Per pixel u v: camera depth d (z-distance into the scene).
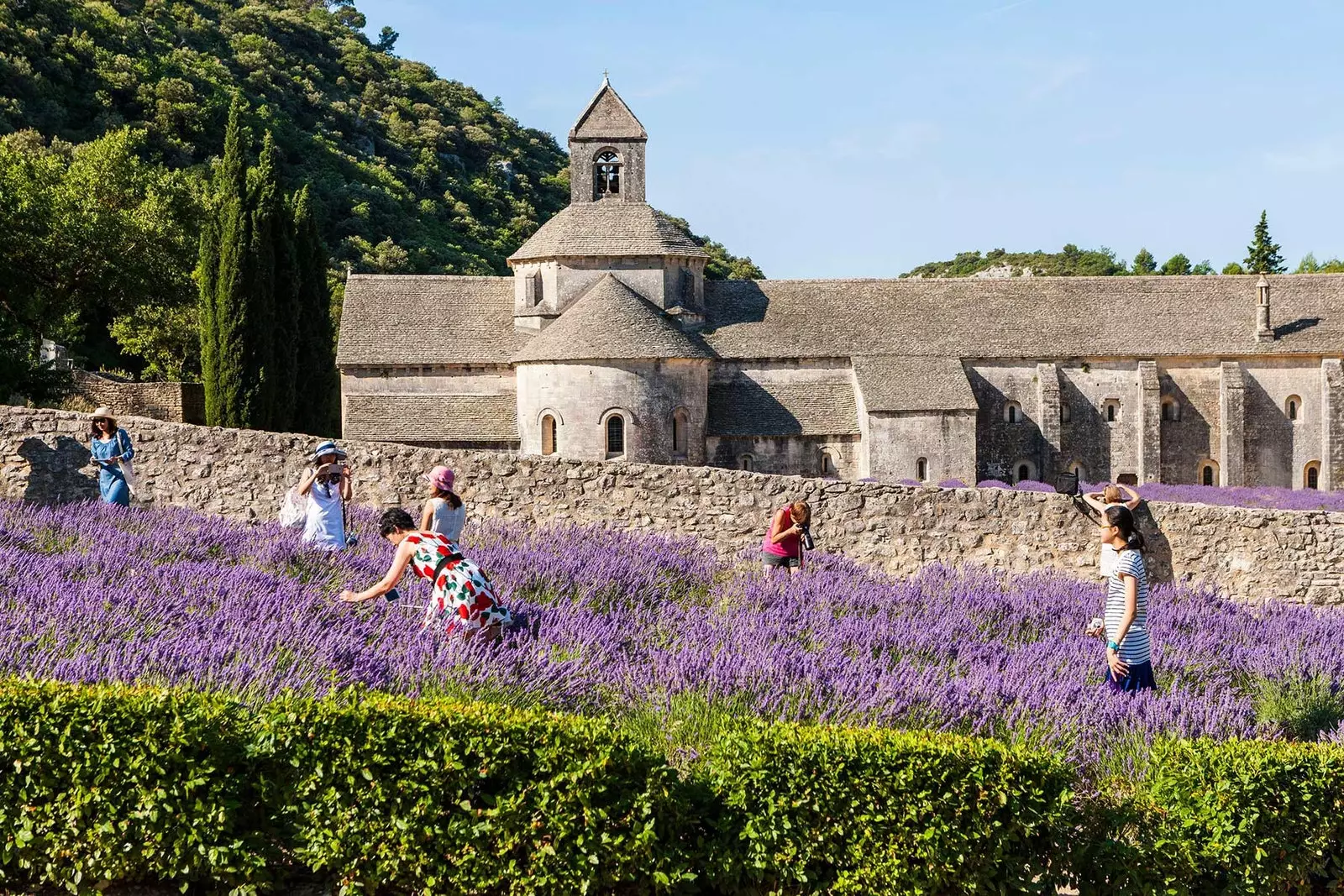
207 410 50.25
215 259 50.09
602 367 51.50
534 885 7.88
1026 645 14.39
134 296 58.28
